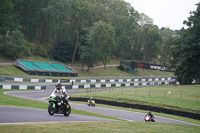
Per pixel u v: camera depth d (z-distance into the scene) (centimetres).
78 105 3184
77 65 9256
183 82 7000
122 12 12369
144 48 12412
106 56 9331
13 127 784
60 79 6047
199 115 2766
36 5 9119
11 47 7075
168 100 3559
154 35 12094
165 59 8531
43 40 9675
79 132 786
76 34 9462
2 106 1622
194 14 6188
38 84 5306
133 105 3328
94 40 8419
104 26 8750
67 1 9025
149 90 4581
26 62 7044
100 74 8906
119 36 11525
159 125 1267
